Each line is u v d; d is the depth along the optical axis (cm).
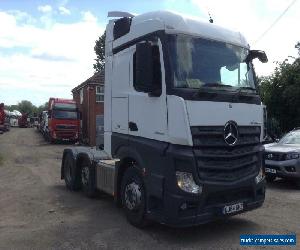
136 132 730
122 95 776
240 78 728
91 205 916
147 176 690
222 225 764
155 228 736
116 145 791
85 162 1005
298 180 1158
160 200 668
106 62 844
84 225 759
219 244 657
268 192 1102
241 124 695
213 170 647
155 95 672
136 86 704
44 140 3494
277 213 858
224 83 693
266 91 2353
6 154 2119
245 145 702
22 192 1070
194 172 625
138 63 661
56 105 3120
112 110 812
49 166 1634
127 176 756
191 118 632
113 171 833
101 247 640
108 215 828
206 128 645
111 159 872
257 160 726
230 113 676
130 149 741
